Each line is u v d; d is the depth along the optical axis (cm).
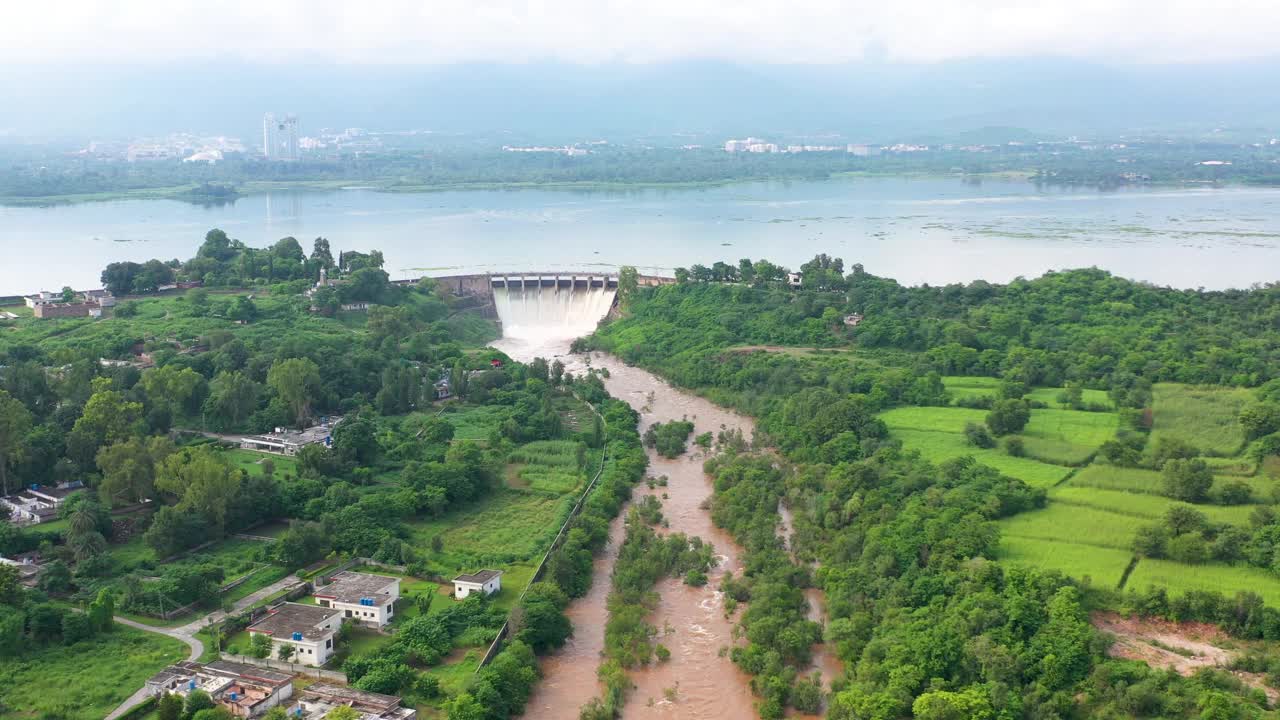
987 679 19812
